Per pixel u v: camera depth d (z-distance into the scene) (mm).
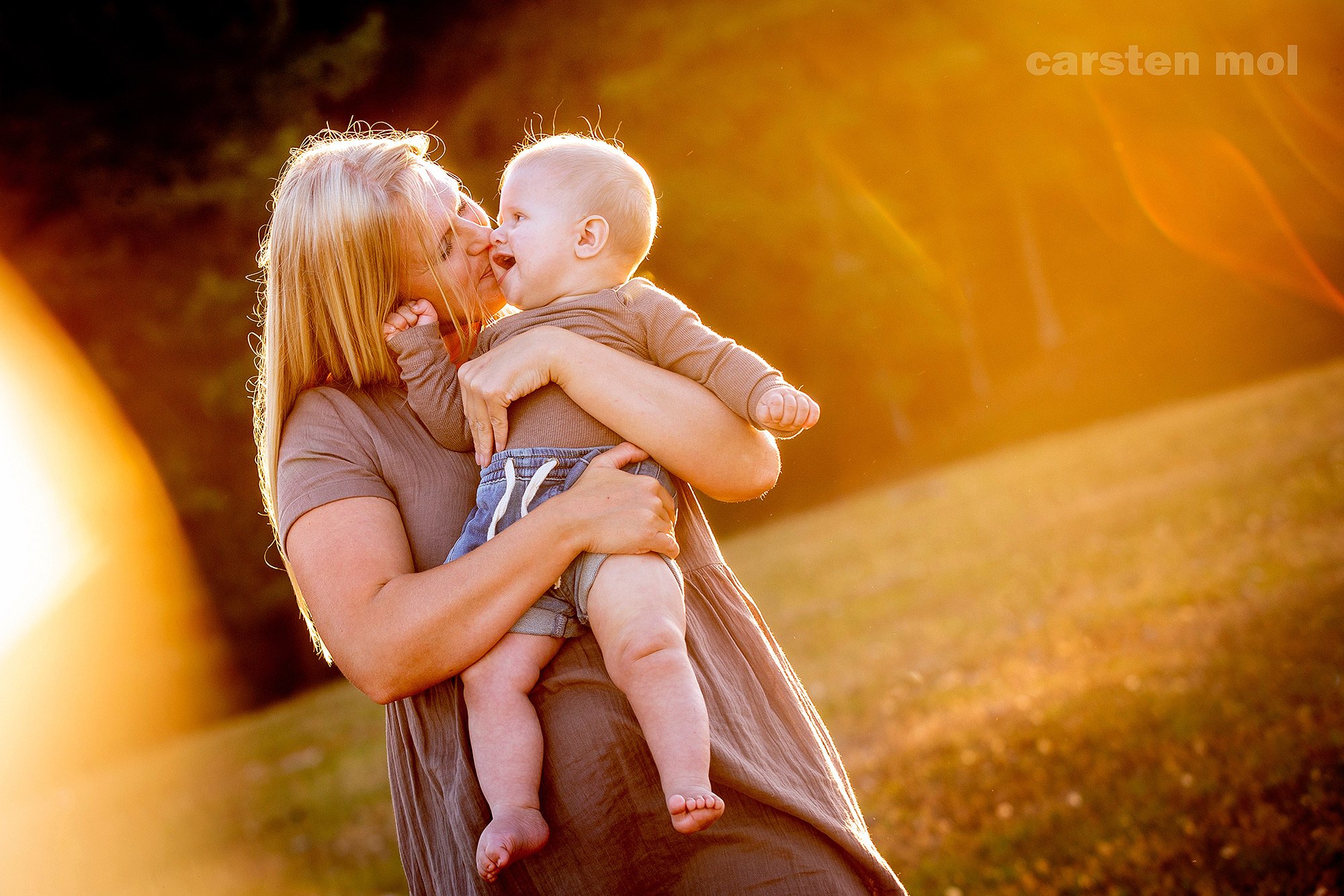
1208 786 5609
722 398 2166
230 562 19609
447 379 2217
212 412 18656
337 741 12508
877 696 9102
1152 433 18922
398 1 20375
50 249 18188
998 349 30484
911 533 16219
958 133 27453
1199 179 28766
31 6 17062
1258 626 7867
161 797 11516
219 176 17953
